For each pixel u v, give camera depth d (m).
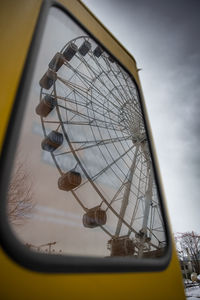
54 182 3.25
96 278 1.26
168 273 1.82
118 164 3.71
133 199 3.00
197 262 32.66
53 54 3.20
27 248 1.08
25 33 1.74
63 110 3.96
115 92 4.48
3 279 0.95
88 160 3.72
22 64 1.55
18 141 1.22
